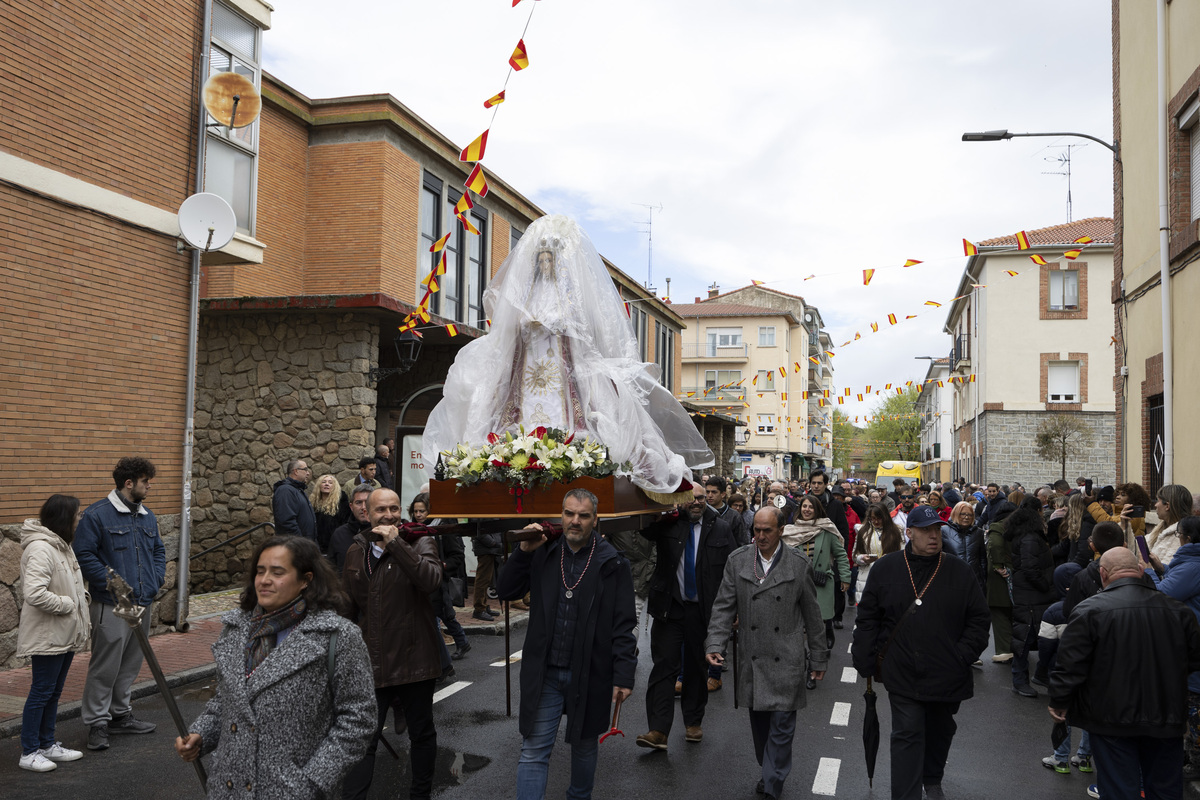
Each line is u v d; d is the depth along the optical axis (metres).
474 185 7.79
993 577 10.37
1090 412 30.33
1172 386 10.34
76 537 6.40
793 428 59.66
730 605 6.05
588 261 6.40
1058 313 30.67
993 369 31.12
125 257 9.93
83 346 9.39
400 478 13.24
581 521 4.75
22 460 8.70
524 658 4.80
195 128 10.99
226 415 13.83
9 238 8.62
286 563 3.10
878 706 8.28
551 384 6.11
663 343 33.72
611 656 4.77
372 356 13.80
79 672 8.31
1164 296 10.42
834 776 6.23
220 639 3.15
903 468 48.16
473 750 6.55
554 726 4.75
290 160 15.68
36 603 5.84
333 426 13.55
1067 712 4.86
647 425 6.30
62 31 9.19
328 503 10.57
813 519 9.61
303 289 15.84
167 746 6.48
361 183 15.80
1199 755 6.05
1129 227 12.23
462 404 6.24
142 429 10.09
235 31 12.25
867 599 5.46
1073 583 6.89
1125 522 9.70
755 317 56.69
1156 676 4.63
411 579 4.96
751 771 6.26
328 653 3.06
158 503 10.27
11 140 8.65
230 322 13.95
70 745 6.46
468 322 18.75
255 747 2.93
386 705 5.06
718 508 7.64
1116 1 12.86
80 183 9.34
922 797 5.29
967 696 5.20
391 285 15.98
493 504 5.39
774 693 5.75
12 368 8.63
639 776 6.13
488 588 11.80
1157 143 11.02
